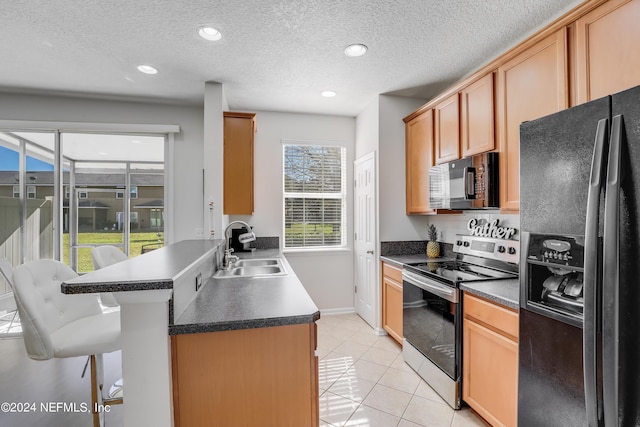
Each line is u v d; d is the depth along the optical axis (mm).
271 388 1240
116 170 3480
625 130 950
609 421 970
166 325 1123
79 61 2455
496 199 2061
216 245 2314
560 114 1170
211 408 1191
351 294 3895
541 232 1250
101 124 3295
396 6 1809
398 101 3234
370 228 3391
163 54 2352
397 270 2822
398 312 2809
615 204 955
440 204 2553
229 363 1204
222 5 1790
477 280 1993
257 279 1938
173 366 1161
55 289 1667
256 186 3666
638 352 912
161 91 3078
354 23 1974
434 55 2385
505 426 1610
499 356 1657
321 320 3600
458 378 1965
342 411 1955
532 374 1312
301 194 3826
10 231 3369
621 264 945
